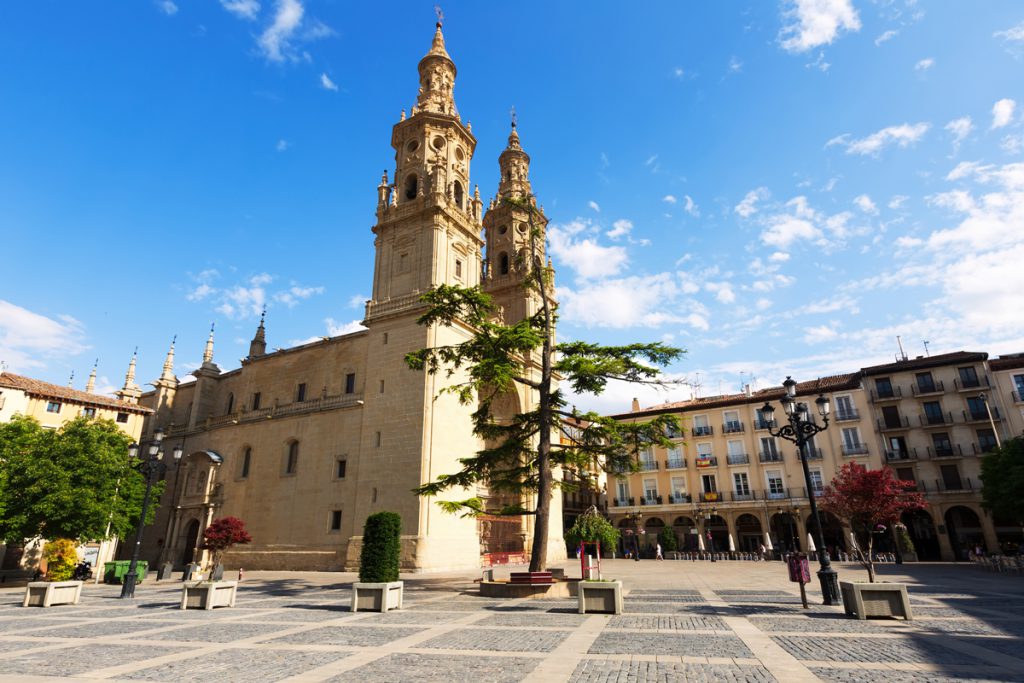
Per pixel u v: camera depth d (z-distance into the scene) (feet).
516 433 80.18
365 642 37.81
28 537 96.84
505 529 137.39
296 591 79.15
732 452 180.75
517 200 87.61
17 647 37.22
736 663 29.84
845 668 28.45
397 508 115.65
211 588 58.59
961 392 158.40
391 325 133.28
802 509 166.09
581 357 74.74
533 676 27.76
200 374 182.50
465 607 57.00
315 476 133.59
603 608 50.24
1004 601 55.67
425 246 137.69
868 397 167.73
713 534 180.65
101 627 46.29
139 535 76.18
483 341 76.59
